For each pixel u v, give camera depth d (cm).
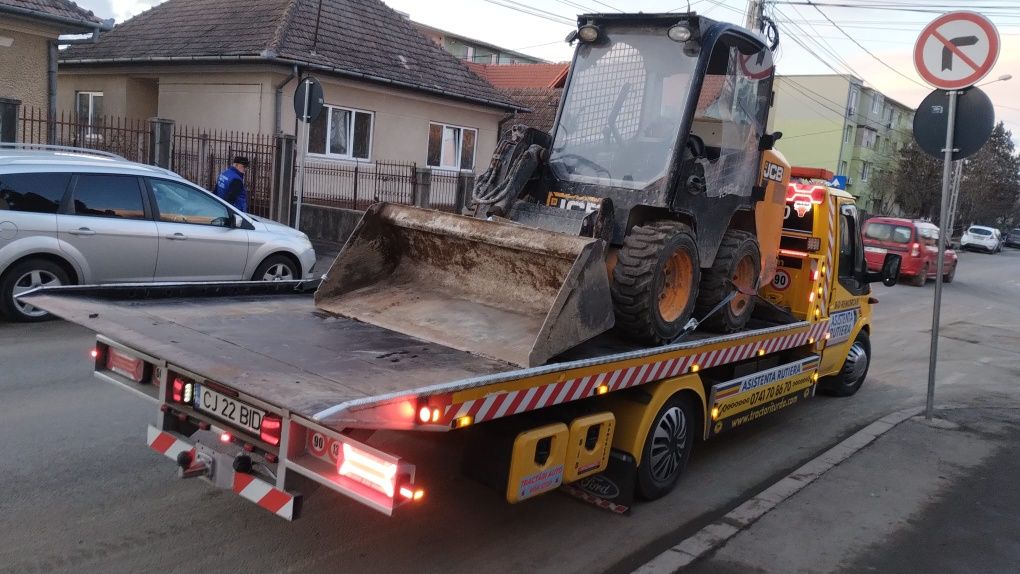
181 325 446
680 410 524
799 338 670
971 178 5638
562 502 507
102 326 416
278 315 498
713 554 431
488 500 495
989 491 543
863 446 625
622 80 559
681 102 531
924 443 639
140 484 468
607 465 482
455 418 342
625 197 527
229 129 1734
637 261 471
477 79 2153
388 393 333
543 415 421
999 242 4778
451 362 406
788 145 5731
